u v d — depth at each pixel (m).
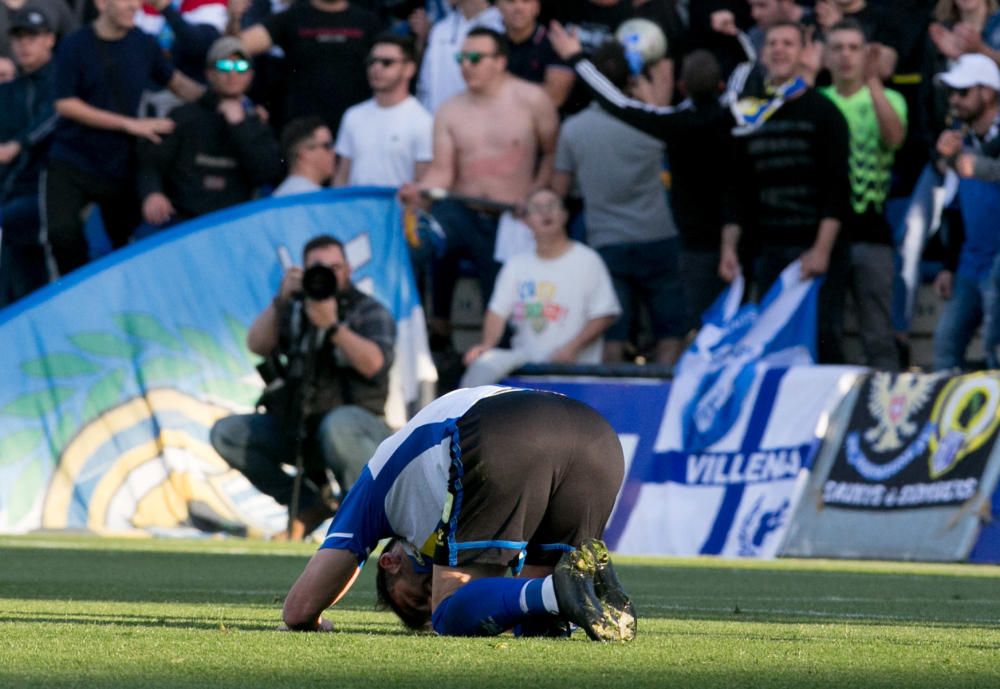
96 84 40.47
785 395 33.69
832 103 35.22
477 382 36.69
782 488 33.09
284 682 9.88
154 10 44.25
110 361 35.91
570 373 36.75
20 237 42.69
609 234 38.69
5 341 35.53
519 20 40.50
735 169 36.09
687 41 41.00
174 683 9.76
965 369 38.25
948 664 11.62
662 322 38.84
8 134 42.56
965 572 27.91
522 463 13.20
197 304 36.50
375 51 39.81
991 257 35.78
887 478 32.09
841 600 20.95
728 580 25.08
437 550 13.39
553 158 39.75
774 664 11.38
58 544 31.56
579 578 12.37
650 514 34.81
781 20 35.12
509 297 37.91
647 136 38.31
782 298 35.56
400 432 13.80
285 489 35.19
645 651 12.03
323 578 13.80
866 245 36.69
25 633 12.84
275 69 43.38
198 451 35.81
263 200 37.38
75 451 35.44
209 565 26.06
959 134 34.38
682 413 35.09
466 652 11.66
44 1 43.41
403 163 40.06
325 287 32.97
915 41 39.16
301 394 33.81
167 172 40.22
